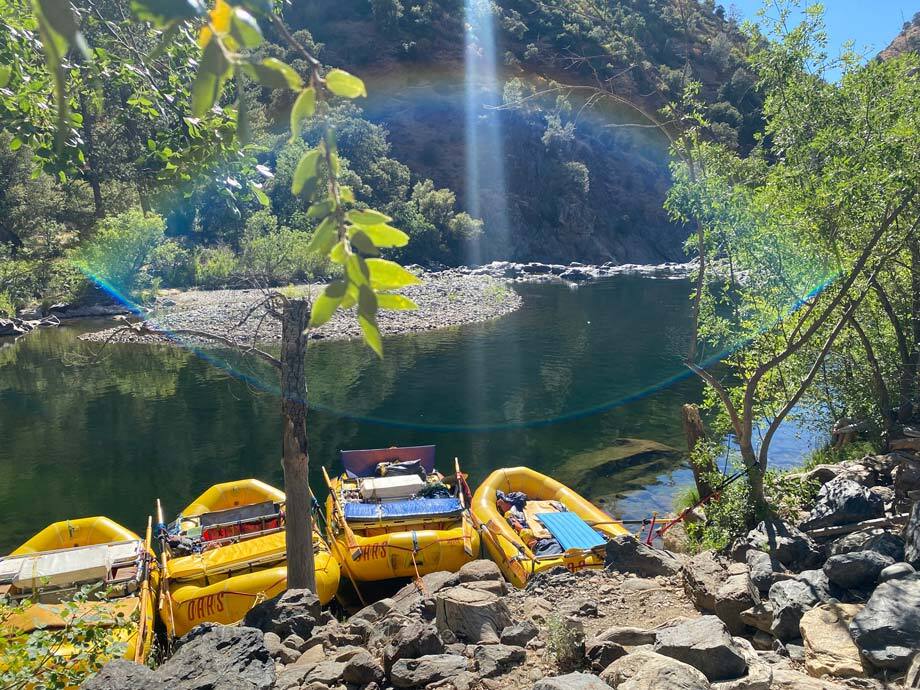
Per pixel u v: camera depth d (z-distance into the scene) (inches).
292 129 40.1
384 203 2822.3
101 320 1412.4
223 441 687.1
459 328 1376.7
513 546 399.5
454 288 1913.1
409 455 542.0
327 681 201.2
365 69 3858.3
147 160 209.8
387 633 235.8
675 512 466.6
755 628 238.2
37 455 647.8
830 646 199.6
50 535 411.8
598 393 872.9
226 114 199.6
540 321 1471.5
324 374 971.3
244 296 1567.4
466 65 3818.9
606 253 3440.0
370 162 2876.5
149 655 299.6
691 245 384.5
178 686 166.4
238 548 385.7
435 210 2886.3
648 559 296.5
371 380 938.1
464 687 192.5
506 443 682.8
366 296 39.3
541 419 761.0
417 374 975.6
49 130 196.5
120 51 189.0
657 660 172.1
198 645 185.8
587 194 3457.2
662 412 788.0
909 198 324.8
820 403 484.7
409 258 2731.3
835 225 364.2
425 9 4099.4
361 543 401.1
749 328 405.7
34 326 1352.1
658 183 3661.4
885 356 447.8
